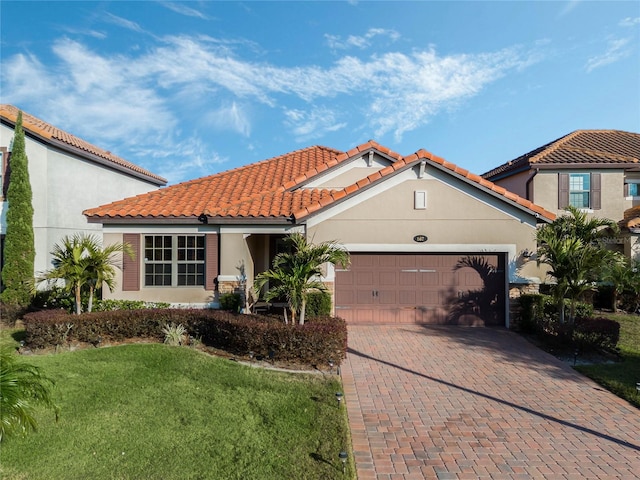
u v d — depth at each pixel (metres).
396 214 13.84
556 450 6.28
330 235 13.91
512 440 6.57
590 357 10.65
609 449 6.33
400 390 8.57
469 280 14.03
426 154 13.52
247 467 5.57
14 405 4.95
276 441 6.26
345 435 6.49
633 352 11.16
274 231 14.13
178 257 14.52
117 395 7.71
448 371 9.73
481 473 5.66
